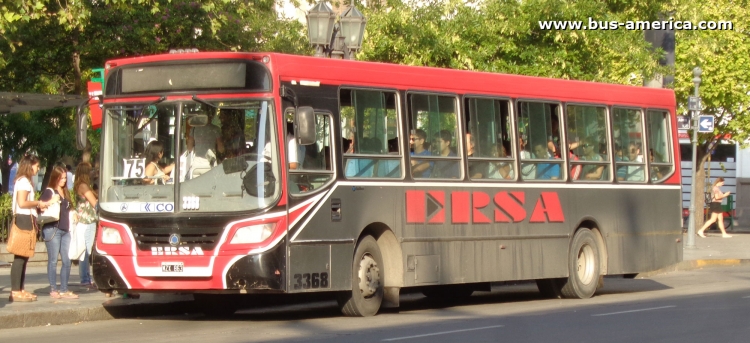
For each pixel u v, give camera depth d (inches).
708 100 1391.5
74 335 486.9
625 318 547.5
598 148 697.6
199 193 504.7
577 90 683.4
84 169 613.0
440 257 583.2
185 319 566.3
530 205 641.0
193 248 501.7
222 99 506.6
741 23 1374.3
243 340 458.6
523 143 640.4
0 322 511.2
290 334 479.8
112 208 520.7
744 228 1754.4
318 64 527.5
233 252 495.8
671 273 941.2
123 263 514.9
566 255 668.1
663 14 979.9
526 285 863.7
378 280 557.9
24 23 789.9
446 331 488.4
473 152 607.8
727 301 645.9
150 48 970.1
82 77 1069.1
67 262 595.2
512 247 628.4
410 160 570.6
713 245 1227.2
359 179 541.0
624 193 713.0
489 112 621.0
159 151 514.9
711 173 1911.9
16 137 1218.6
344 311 553.0
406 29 861.2
